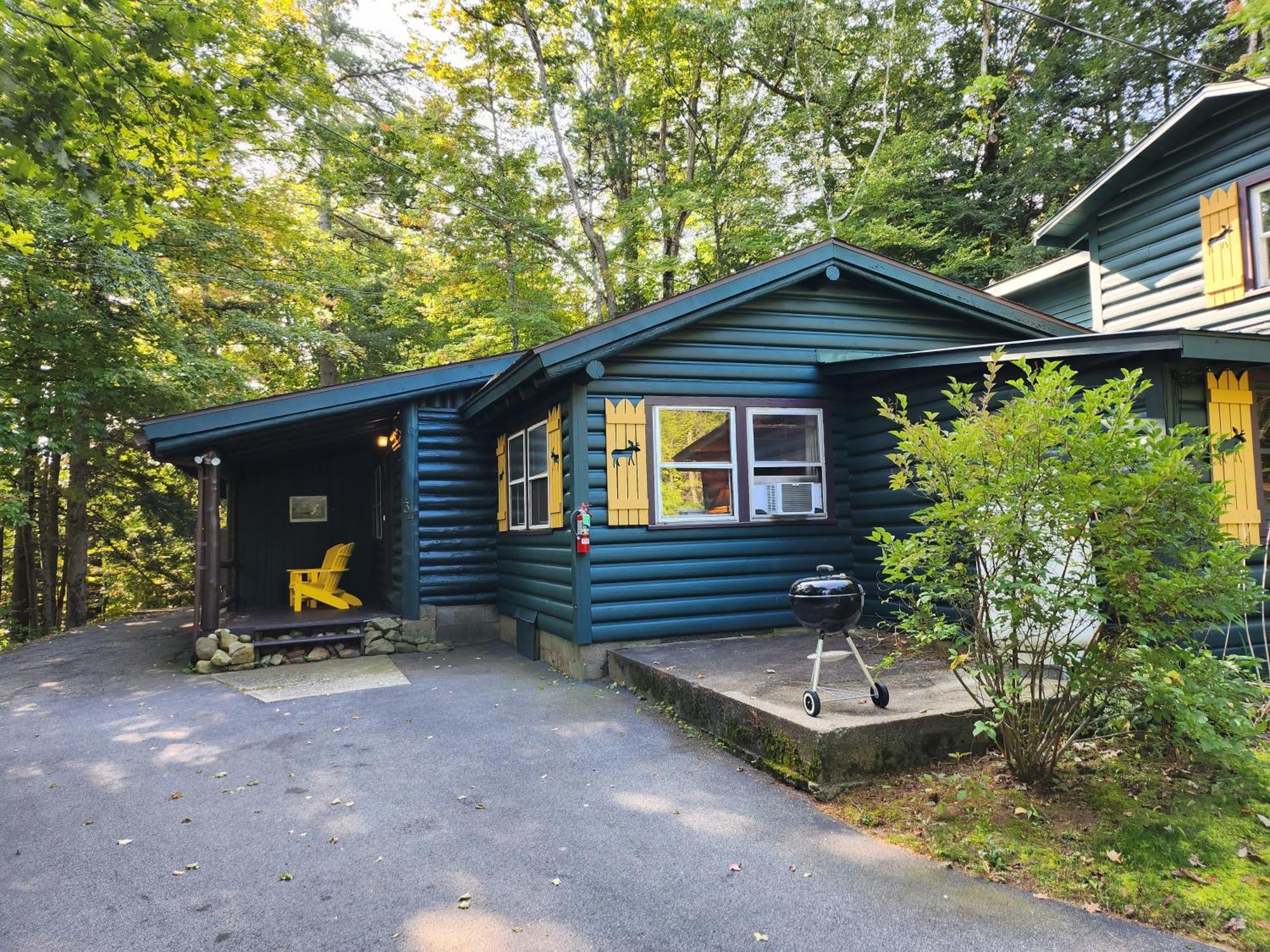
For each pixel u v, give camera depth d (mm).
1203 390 5320
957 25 21016
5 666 8133
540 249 18625
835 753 3758
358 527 12594
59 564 18344
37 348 11086
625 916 2754
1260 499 5430
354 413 8789
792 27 18250
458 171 16656
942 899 2803
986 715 4004
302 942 2637
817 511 7414
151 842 3539
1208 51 17562
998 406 5980
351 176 16672
